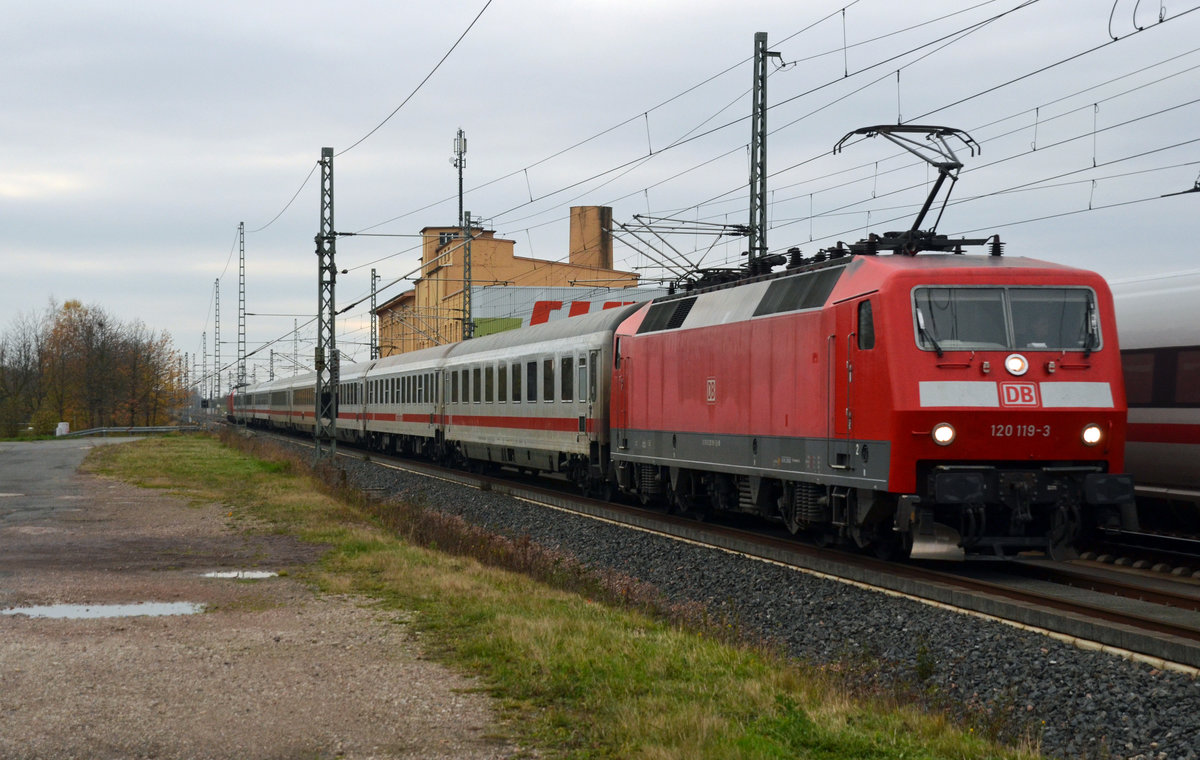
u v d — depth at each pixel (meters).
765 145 25.33
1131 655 9.38
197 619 11.47
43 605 12.30
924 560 14.99
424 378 40.00
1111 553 16.11
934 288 13.59
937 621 11.29
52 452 47.44
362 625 11.12
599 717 7.75
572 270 66.00
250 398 92.94
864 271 14.38
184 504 24.23
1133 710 8.34
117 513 22.41
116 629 10.91
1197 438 17.00
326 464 33.38
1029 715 8.74
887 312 13.54
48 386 85.50
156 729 7.50
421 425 40.12
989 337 13.49
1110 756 7.81
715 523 20.38
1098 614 11.28
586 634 10.37
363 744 7.21
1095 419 13.38
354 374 53.59
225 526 20.12
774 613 13.03
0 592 13.13
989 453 13.26
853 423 14.23
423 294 80.31
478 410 33.34
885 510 14.12
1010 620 10.90
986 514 13.59
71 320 89.25
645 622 11.50
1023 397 13.28
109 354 82.69
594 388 24.31
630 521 19.58
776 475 16.48
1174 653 9.05
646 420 21.50
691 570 15.71
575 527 20.22
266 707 8.08
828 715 7.86
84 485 29.55
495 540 17.94
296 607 12.15
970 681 9.66
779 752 6.88
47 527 20.02
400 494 28.89
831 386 14.81
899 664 10.40
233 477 31.66
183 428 84.06
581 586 14.47
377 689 8.60
